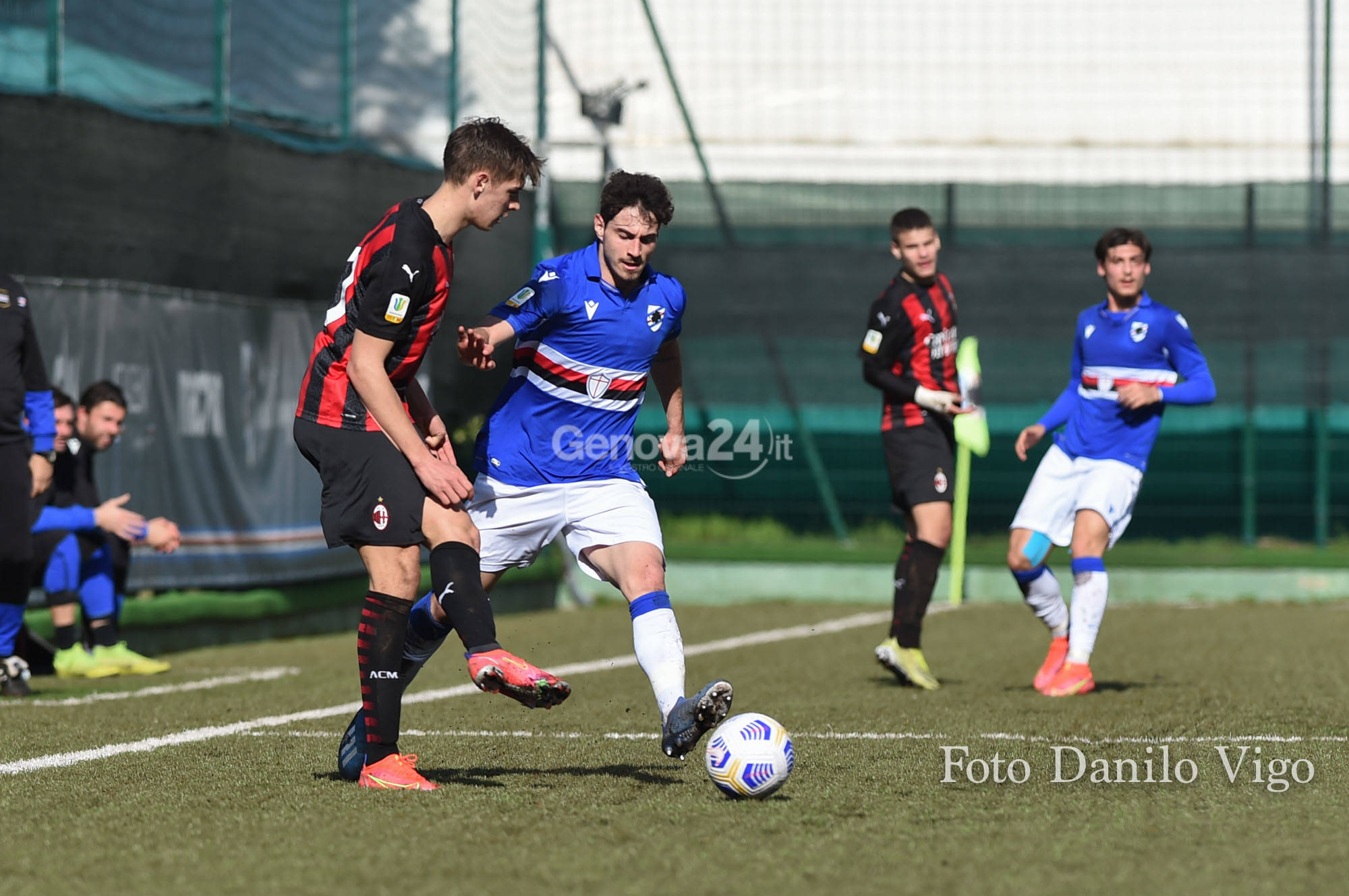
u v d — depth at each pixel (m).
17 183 29.05
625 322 15.49
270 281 34.78
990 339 44.19
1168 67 54.97
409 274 13.79
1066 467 24.91
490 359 15.00
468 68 42.09
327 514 14.47
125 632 30.48
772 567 45.03
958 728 19.66
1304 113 54.31
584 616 41.94
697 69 56.25
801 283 44.31
